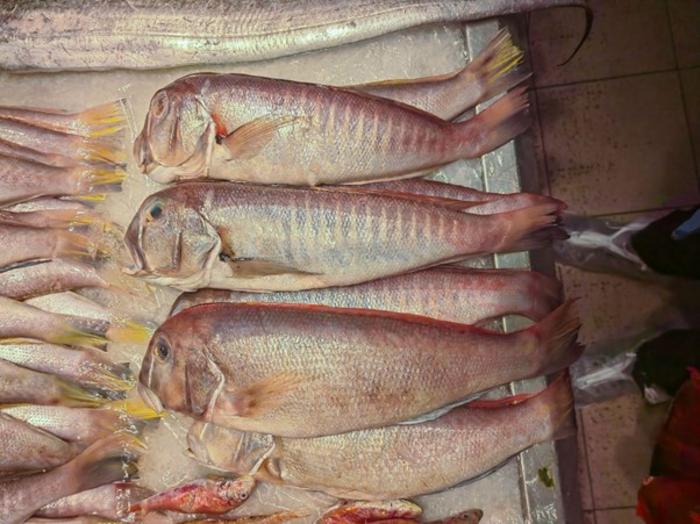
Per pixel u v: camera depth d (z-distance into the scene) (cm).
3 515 61
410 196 62
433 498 66
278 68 73
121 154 71
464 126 66
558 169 101
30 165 68
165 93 63
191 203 61
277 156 63
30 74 75
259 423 59
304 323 58
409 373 58
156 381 60
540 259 72
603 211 99
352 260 62
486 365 60
